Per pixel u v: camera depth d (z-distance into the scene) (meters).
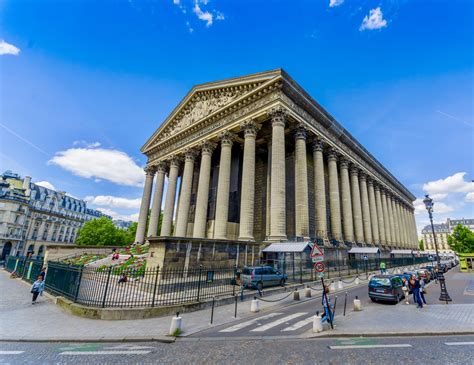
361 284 24.61
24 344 9.55
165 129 48.31
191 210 45.53
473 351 8.56
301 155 30.84
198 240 20.38
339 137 40.94
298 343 9.35
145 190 49.31
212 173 44.94
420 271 29.33
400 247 60.41
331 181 36.88
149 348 9.09
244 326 11.63
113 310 12.87
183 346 9.24
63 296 16.83
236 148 41.62
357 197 42.72
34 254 92.44
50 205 103.00
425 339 9.89
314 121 35.25
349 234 37.66
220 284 19.75
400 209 69.94
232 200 40.19
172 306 13.81
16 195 88.50
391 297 16.27
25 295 20.31
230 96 35.62
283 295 18.64
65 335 10.50
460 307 15.65
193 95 42.00
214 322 12.32
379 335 10.21
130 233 86.06
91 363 7.65
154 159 49.84
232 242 23.22
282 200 26.73
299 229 28.44
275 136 28.27
